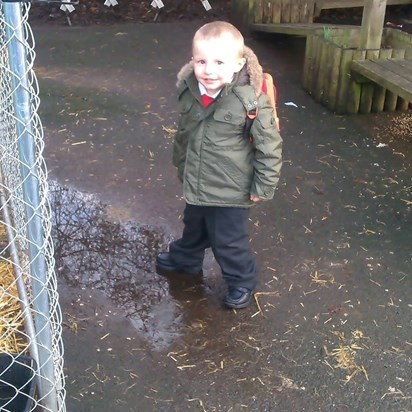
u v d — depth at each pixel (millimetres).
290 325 2932
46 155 4402
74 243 3477
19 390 2107
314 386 2598
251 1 7055
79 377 2592
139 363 2688
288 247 3500
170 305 3045
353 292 3164
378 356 2762
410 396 2564
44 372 2012
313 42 5480
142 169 4289
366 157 4570
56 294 2160
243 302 3010
